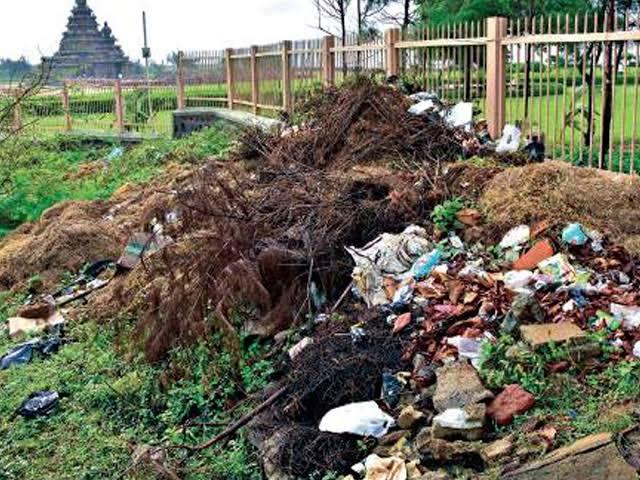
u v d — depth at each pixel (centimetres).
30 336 809
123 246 1003
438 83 1061
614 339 509
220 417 588
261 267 673
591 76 831
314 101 1060
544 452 423
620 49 814
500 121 944
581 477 391
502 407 466
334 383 545
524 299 539
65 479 551
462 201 743
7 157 1579
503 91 939
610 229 663
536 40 870
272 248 678
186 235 738
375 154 890
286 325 664
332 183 772
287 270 683
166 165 1568
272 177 849
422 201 754
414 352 552
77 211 1157
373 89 959
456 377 501
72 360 731
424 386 521
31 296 952
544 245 635
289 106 1479
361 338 584
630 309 538
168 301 673
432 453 451
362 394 537
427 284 624
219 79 2088
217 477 521
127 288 786
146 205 1074
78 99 2558
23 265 1015
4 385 701
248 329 666
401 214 740
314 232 707
